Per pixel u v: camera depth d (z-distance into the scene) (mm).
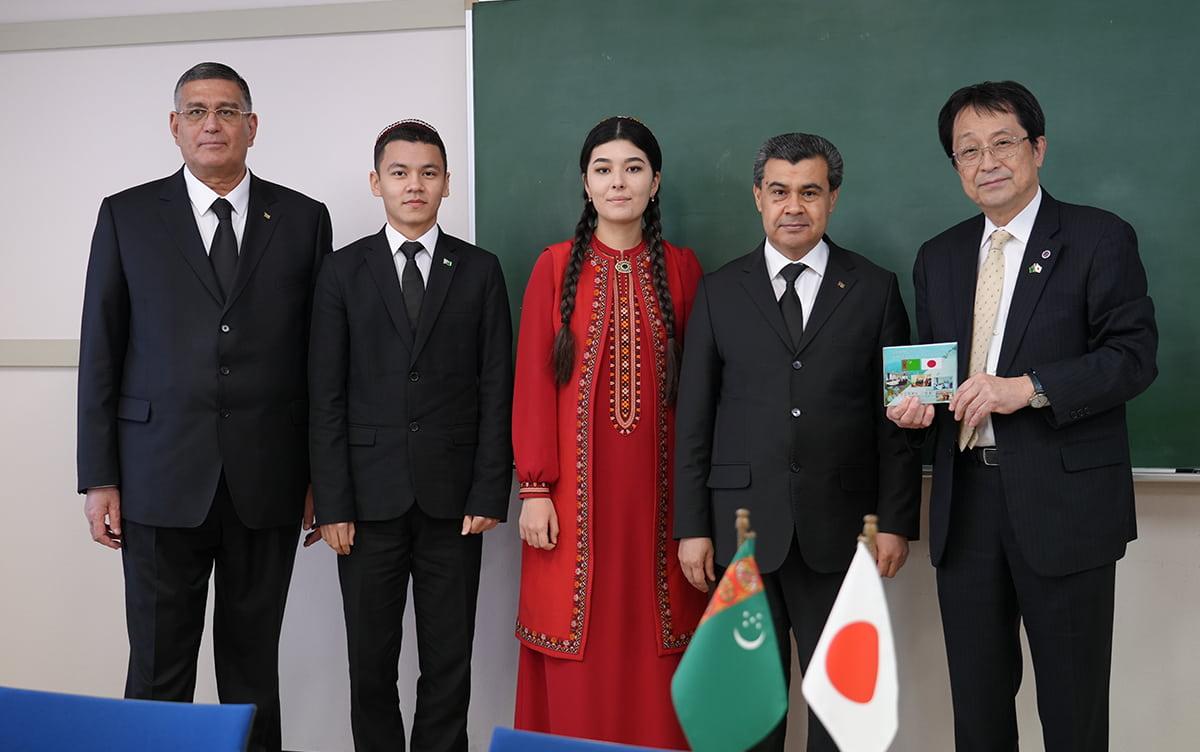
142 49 3268
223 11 3223
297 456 2648
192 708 1463
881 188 2877
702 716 1149
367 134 3182
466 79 3105
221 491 2539
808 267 2486
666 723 2521
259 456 2557
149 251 2545
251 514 2547
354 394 2613
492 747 1479
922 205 2855
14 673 3400
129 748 1452
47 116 3311
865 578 1146
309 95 3203
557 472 2545
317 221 2744
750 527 2396
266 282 2596
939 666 2957
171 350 2514
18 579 3381
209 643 3318
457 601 2654
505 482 2635
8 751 1481
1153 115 2723
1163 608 2852
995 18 2799
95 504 2531
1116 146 2744
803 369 2410
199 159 2541
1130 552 2861
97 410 2521
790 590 2451
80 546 3350
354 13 3164
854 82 2881
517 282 3053
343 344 2613
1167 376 2738
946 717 2953
